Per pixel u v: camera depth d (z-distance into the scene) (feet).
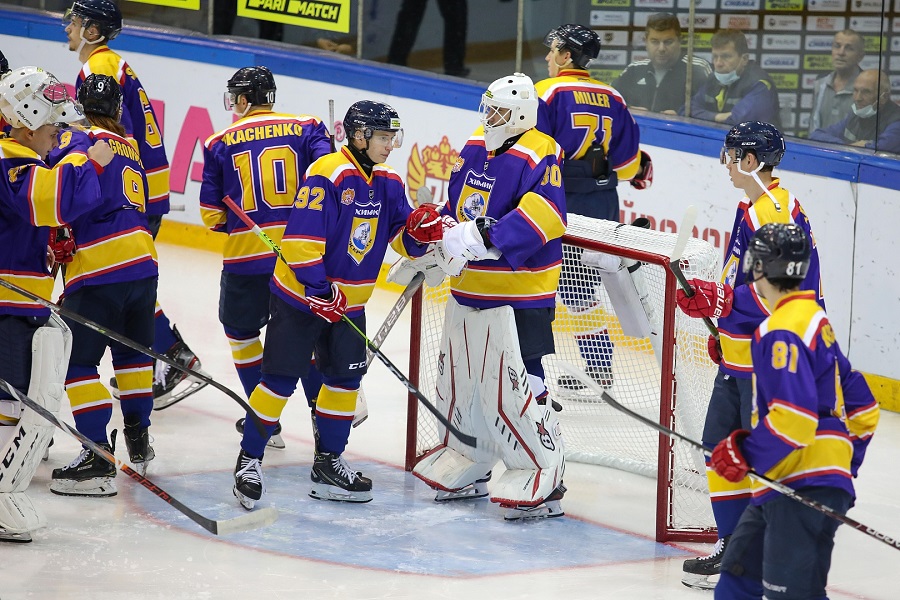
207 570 46.03
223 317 59.72
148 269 53.88
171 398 65.72
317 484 54.90
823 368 35.35
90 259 52.54
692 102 80.74
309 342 52.16
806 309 35.27
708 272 52.70
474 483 55.36
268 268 58.39
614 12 83.20
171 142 102.68
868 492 57.98
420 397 52.54
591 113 66.85
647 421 39.34
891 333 70.64
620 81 83.92
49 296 48.11
